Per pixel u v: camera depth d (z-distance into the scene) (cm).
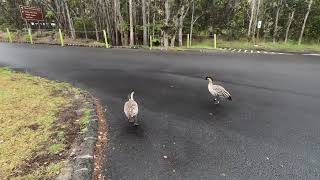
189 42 2836
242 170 589
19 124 765
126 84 1257
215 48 2403
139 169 595
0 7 3872
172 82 1272
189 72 1467
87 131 741
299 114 875
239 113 888
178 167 601
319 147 677
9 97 998
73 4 3234
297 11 3052
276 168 595
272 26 3188
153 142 706
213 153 653
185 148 677
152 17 3234
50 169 570
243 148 673
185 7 3025
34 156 614
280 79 1304
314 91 1109
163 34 2744
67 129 747
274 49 2355
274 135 737
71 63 1759
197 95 1077
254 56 1950
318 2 2986
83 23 3241
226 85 1213
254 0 2986
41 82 1273
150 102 1004
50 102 961
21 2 3694
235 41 2956
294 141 705
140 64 1695
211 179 562
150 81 1298
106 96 1085
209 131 764
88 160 610
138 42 3116
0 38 3145
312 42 2958
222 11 3238
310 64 1658
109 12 3048
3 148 638
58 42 2809
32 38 3053
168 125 804
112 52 2181
